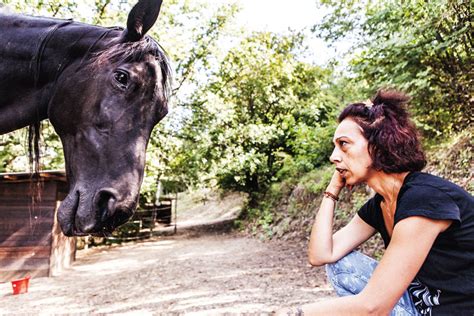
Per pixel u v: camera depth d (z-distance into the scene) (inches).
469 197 43.8
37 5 250.8
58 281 219.9
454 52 148.8
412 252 40.0
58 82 58.4
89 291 185.5
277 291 154.0
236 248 303.9
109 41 58.7
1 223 239.3
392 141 46.1
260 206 450.3
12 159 312.7
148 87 55.4
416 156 46.9
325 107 434.3
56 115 58.1
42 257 236.8
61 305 159.0
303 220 319.0
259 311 127.6
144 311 140.1
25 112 60.6
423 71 151.9
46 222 240.2
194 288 171.5
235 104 458.3
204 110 406.0
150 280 200.4
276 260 228.8
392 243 41.5
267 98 464.4
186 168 464.1
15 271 234.5
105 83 54.6
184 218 761.6
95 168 53.9
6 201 240.2
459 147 189.5
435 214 40.3
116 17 323.6
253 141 429.7
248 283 173.0
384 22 167.2
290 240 300.0
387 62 160.6
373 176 49.0
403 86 150.3
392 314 50.8
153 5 56.1
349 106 50.3
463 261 42.4
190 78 406.0
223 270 210.8
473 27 133.0
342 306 40.1
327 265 61.8
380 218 56.9
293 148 433.1
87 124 55.1
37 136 64.8
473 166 174.1
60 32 59.9
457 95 151.9
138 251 348.5
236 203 727.7
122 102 54.2
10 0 222.1
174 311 135.9
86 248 399.2
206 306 139.0
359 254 61.4
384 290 39.5
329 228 60.1
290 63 483.5
